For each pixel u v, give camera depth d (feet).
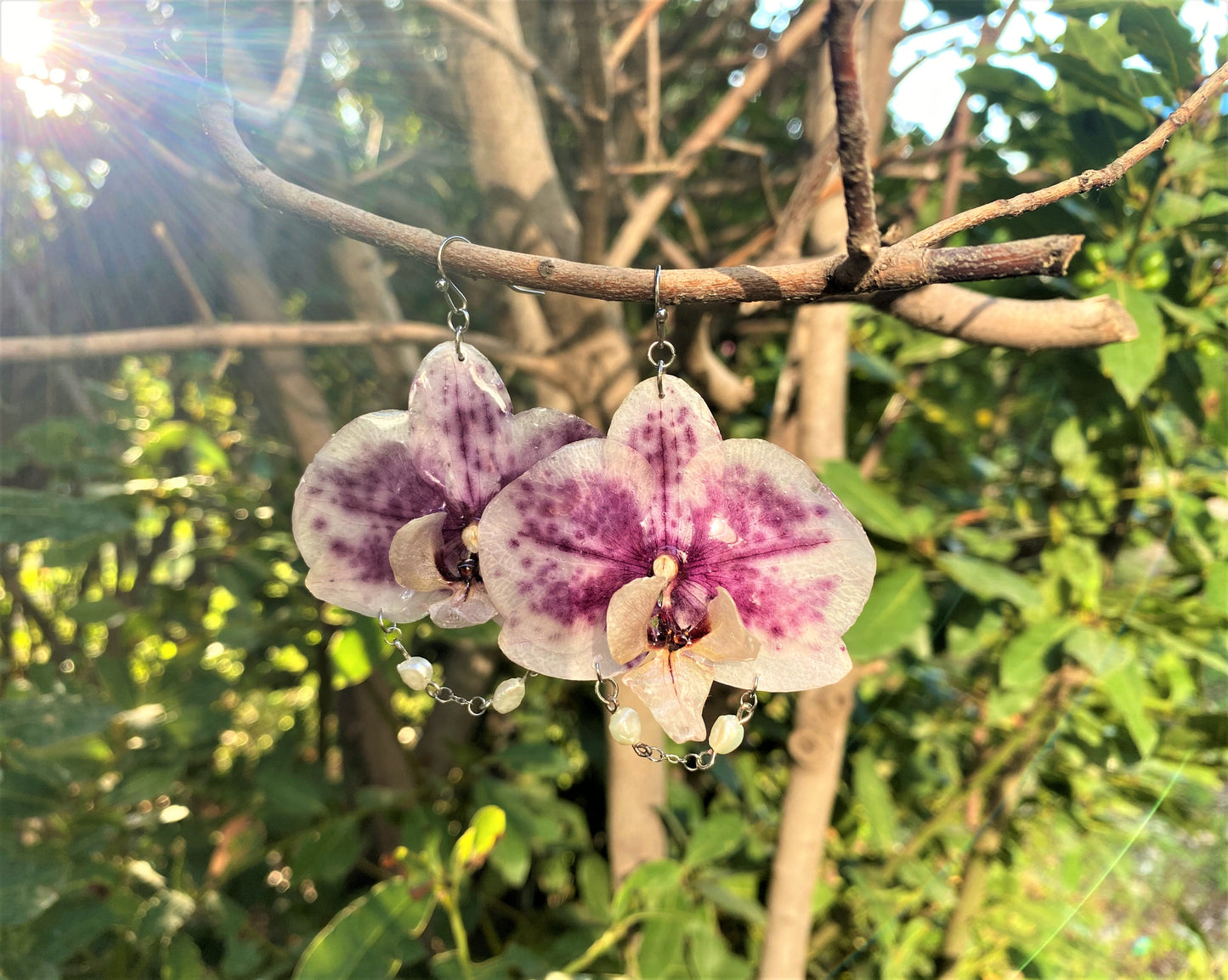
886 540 1.39
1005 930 1.77
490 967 1.23
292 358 1.73
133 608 2.17
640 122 1.78
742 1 1.94
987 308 0.93
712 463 0.69
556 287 0.68
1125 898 1.82
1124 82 1.06
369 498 0.73
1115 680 1.27
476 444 0.73
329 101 2.07
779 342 2.16
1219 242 1.14
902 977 1.68
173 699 1.58
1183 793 1.67
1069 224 1.21
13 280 1.77
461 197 2.33
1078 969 1.75
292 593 1.78
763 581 0.70
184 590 1.96
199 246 1.75
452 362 0.73
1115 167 0.65
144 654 2.31
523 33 2.06
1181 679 1.47
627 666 0.70
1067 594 1.49
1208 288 1.21
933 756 1.89
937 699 1.85
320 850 1.42
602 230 1.36
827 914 1.74
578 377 1.51
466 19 1.21
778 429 1.60
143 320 1.96
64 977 1.40
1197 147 1.07
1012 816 1.77
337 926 1.17
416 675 0.72
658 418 0.69
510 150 1.45
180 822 1.65
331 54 2.04
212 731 1.54
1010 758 1.66
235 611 1.64
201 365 1.90
